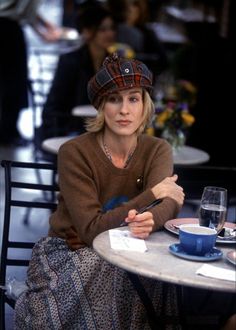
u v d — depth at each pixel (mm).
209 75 5926
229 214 5438
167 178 3119
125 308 2977
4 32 9109
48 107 6473
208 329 3236
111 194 3234
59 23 14922
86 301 2980
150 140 3336
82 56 6492
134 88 3131
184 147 5125
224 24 8539
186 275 2447
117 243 2738
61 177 3182
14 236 5848
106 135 3246
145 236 2848
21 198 6867
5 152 8859
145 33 8969
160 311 3043
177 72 7695
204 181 4152
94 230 3006
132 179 3258
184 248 2666
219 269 2525
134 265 2504
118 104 3141
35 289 3121
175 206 3068
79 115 5898
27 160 8500
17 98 9359
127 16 8859
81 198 3098
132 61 3154
